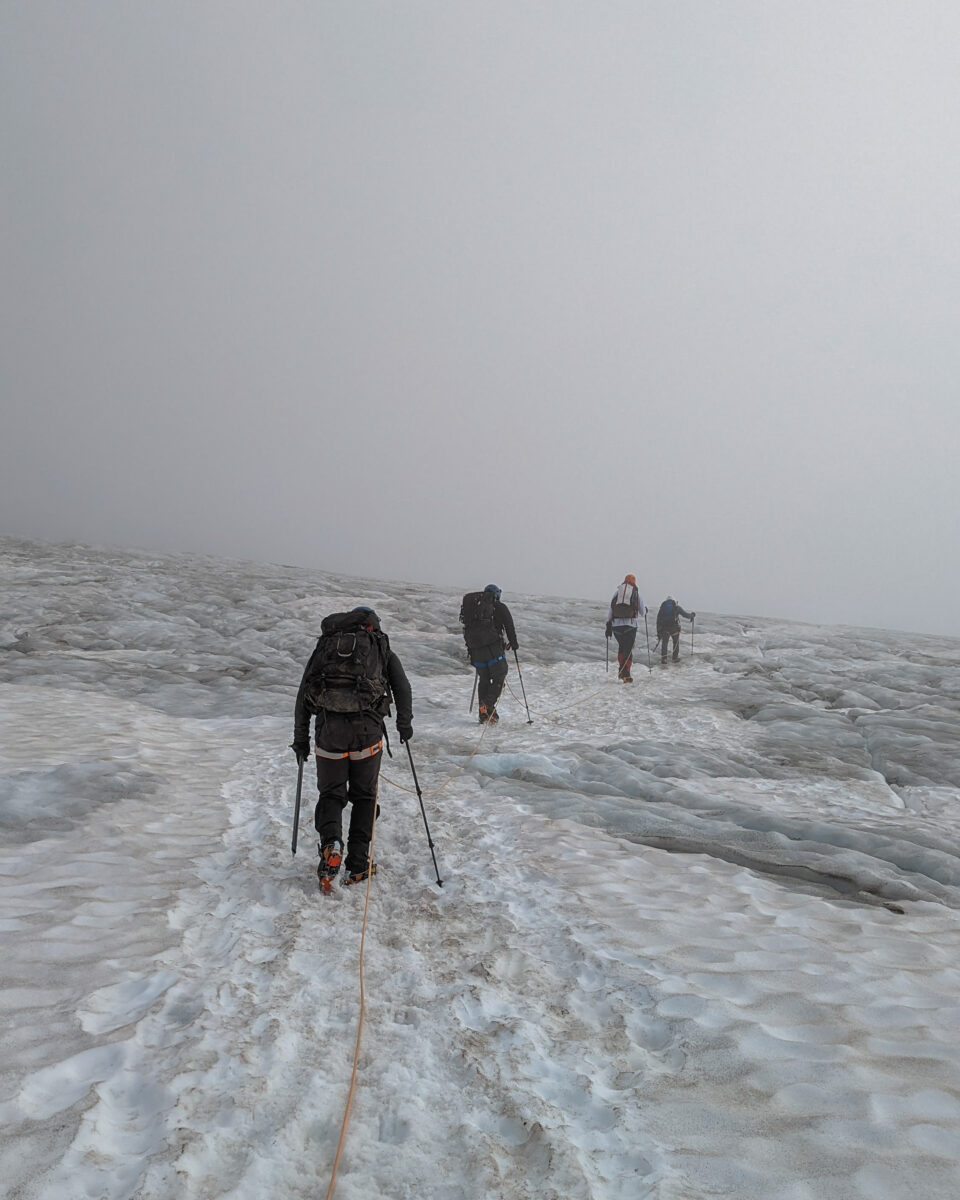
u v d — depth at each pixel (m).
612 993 4.09
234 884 5.46
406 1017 3.81
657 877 6.15
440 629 23.02
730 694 16.02
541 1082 3.32
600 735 12.11
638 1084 3.30
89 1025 3.57
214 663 16.20
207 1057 3.33
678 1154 2.84
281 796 7.78
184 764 8.98
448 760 9.98
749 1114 3.08
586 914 5.16
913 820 8.41
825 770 10.65
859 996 4.18
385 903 5.25
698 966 4.45
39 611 20.22
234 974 4.12
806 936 5.07
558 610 31.14
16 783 7.20
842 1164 2.78
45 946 4.33
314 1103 3.11
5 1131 2.78
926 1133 2.96
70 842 6.12
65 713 11.09
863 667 19.66
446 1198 2.65
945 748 11.28
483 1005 3.94
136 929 4.66
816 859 6.74
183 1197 2.53
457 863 6.14
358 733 5.53
